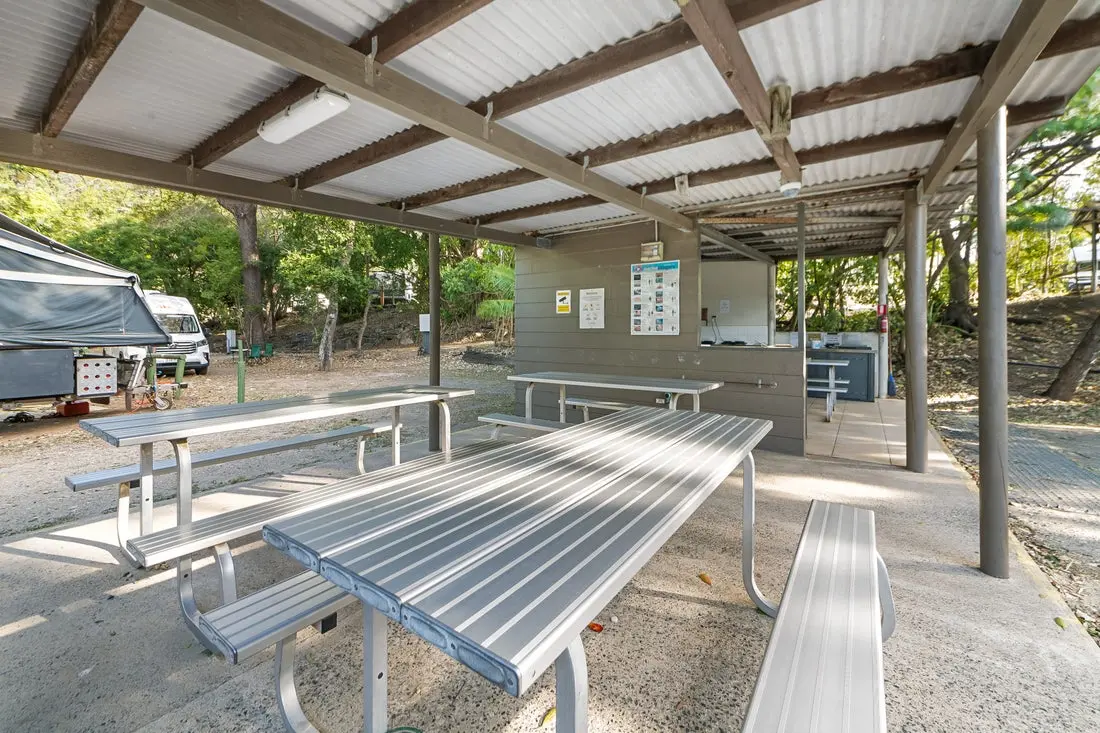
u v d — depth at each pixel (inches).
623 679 74.9
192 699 70.9
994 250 103.3
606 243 246.7
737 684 73.8
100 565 111.8
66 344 280.7
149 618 91.0
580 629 33.9
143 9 74.9
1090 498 153.3
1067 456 201.8
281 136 107.8
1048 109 114.1
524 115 117.6
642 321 237.0
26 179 609.9
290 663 64.1
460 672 77.5
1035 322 488.7
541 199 193.5
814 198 191.6
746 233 296.7
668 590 100.2
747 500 92.2
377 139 132.3
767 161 149.3
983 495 106.1
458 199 180.5
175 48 87.4
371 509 54.2
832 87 105.7
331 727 65.6
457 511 53.6
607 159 139.1
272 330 844.0
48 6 75.9
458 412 323.0
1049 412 303.7
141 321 309.6
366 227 592.1
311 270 562.9
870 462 194.7
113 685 73.7
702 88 105.7
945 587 100.6
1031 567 109.0
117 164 122.6
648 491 60.9
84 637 85.4
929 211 229.9
